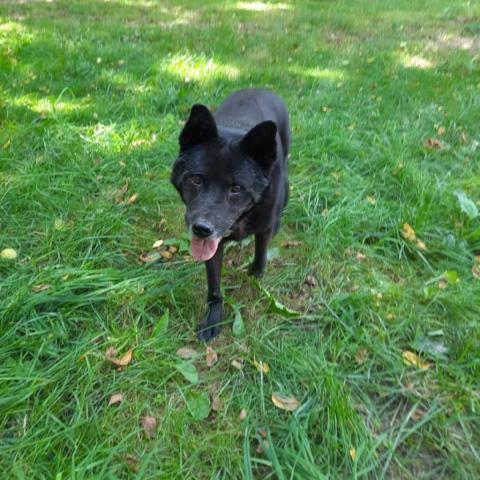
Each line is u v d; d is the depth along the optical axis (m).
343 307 0.90
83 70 1.72
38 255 0.99
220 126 0.92
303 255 1.03
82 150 1.30
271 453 0.66
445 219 1.11
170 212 1.14
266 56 1.95
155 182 1.20
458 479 0.66
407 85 1.72
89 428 0.68
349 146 1.33
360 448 0.67
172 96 1.56
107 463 0.64
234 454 0.67
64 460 0.64
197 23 2.41
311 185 1.19
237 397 0.75
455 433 0.71
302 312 0.92
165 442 0.69
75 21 2.32
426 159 1.32
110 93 1.62
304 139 1.37
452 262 1.01
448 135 1.43
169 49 1.97
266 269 1.01
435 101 1.62
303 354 0.80
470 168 1.29
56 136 1.31
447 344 0.85
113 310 0.88
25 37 1.96
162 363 0.78
